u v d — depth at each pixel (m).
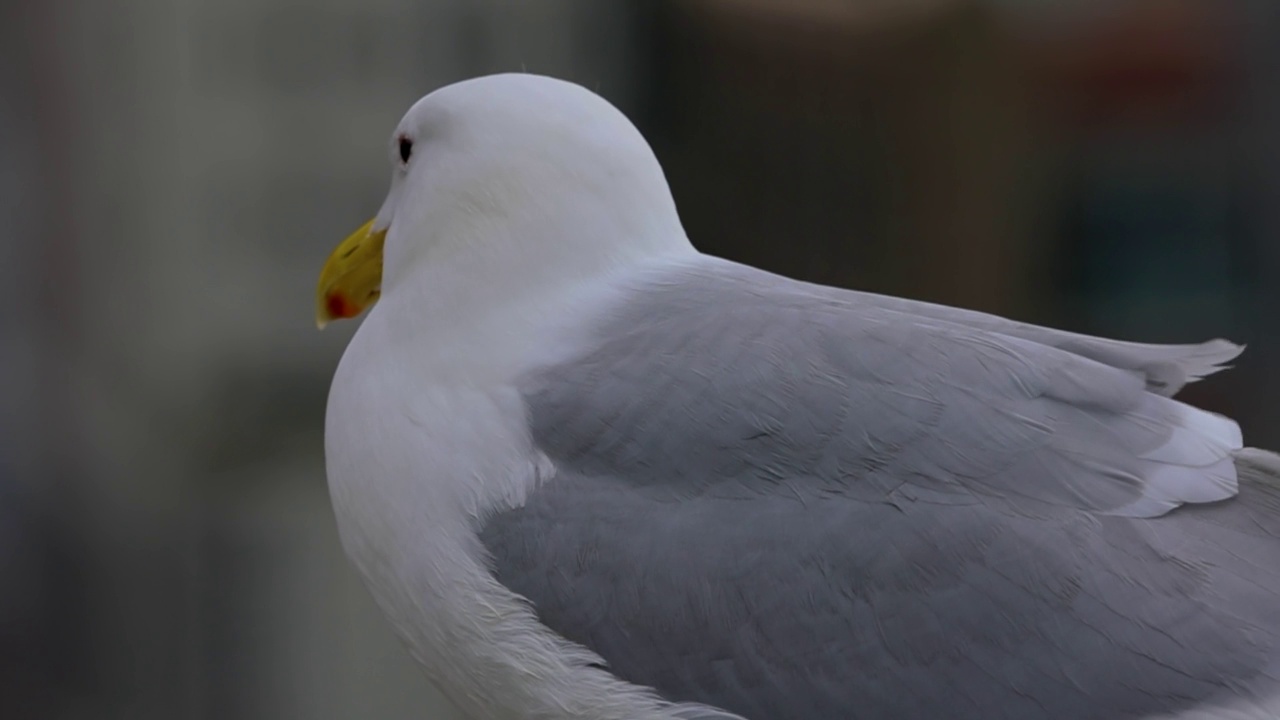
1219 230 17.11
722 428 5.00
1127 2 16.80
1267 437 16.69
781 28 14.62
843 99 14.81
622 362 5.20
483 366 5.33
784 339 5.12
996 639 4.75
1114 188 16.95
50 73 13.44
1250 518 4.86
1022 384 4.98
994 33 15.41
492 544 5.09
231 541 13.29
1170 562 4.75
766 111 14.70
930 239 15.29
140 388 13.53
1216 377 16.69
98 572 12.94
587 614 4.98
